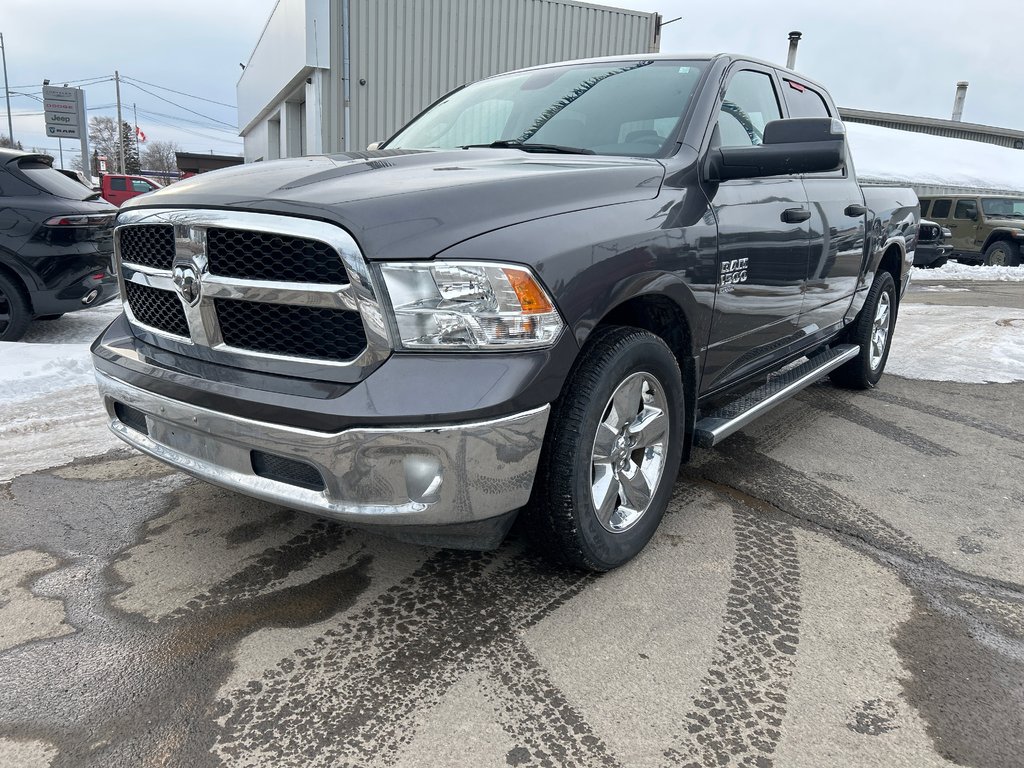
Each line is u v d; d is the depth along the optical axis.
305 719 1.77
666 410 2.56
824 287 3.76
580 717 1.80
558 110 3.16
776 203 3.12
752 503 3.12
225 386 2.06
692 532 2.82
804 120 2.57
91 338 6.11
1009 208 17.41
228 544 2.63
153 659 1.99
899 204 4.88
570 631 2.15
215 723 1.76
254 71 20.84
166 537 2.68
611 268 2.16
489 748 1.69
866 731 1.78
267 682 1.90
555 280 1.99
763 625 2.21
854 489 3.31
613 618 2.22
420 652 2.04
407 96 12.42
